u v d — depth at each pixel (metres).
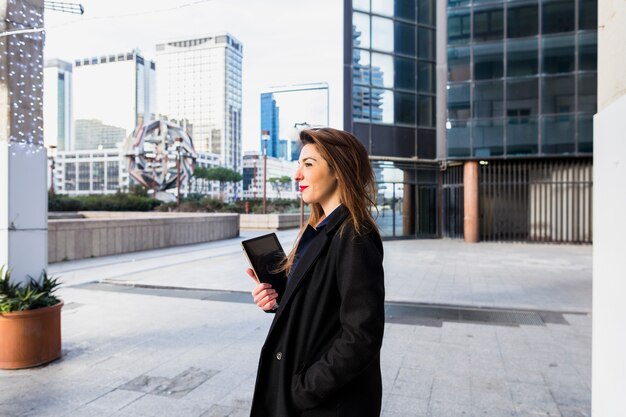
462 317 6.53
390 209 20.14
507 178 19.30
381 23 19.91
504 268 11.41
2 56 4.55
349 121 19.31
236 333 5.55
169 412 3.46
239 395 3.78
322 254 1.51
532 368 4.45
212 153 172.25
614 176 1.90
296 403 1.42
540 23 17.97
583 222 18.06
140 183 69.56
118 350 4.90
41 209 4.86
